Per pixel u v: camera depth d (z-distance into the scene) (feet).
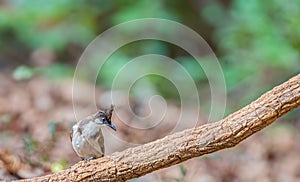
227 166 29.19
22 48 57.06
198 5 62.59
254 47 43.75
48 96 38.93
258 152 31.99
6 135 28.53
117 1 56.85
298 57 41.39
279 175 30.04
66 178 15.79
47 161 22.40
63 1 55.06
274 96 15.11
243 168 29.76
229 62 46.39
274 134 35.19
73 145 16.12
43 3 55.26
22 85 43.62
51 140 24.85
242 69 43.91
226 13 55.88
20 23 55.01
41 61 54.75
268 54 41.11
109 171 15.51
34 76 45.47
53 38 54.85
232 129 15.16
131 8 54.29
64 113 35.35
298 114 37.86
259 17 43.14
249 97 41.65
